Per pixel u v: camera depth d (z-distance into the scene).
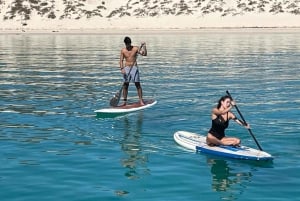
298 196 8.67
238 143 11.54
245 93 20.16
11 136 13.22
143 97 19.41
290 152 11.47
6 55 41.97
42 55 41.62
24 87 22.59
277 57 37.06
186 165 10.54
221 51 43.06
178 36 68.69
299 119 14.92
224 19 88.50
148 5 95.06
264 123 14.38
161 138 12.86
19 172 10.16
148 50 45.09
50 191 9.02
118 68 30.95
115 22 90.44
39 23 91.38
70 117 15.56
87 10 95.00
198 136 12.60
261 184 9.32
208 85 22.62
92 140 12.74
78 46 52.69
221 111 11.45
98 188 9.16
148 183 9.42
